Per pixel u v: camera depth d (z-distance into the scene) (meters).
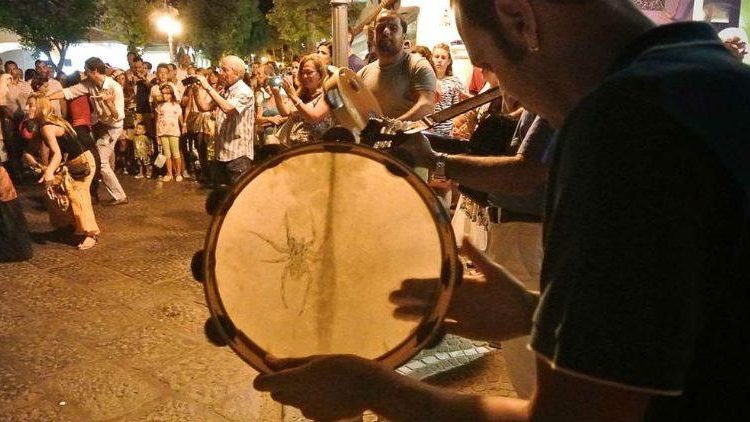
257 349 1.01
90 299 4.41
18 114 9.08
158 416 2.92
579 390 0.61
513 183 1.88
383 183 1.02
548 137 1.81
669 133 0.58
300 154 1.02
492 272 1.10
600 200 0.59
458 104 2.16
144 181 9.07
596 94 0.64
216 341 1.00
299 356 1.01
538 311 0.65
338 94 2.04
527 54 0.78
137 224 6.58
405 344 1.01
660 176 0.58
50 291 4.57
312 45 18.12
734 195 0.59
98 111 7.31
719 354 0.65
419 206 1.02
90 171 5.74
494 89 2.14
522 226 2.17
